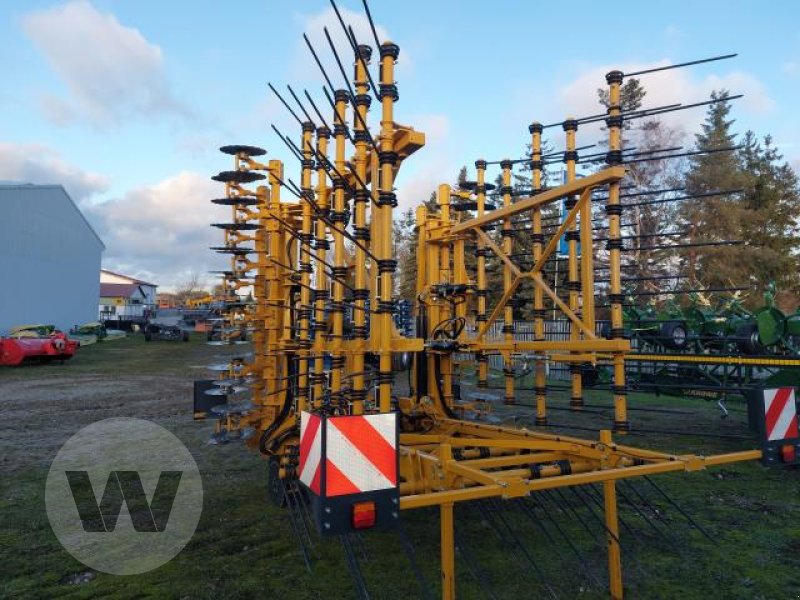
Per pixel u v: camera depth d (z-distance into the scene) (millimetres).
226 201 6840
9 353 19250
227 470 6703
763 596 3541
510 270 5348
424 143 4484
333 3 3463
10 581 3893
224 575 3932
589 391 13812
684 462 3445
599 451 3936
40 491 5910
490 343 4953
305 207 5500
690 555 4160
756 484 6000
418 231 6055
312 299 5617
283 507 5246
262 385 6410
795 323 7672
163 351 26344
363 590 3191
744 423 9539
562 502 5133
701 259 27516
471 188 6668
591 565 3982
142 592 3699
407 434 5062
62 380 16000
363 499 2434
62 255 31750
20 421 9953
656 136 27625
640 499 4949
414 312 6285
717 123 34219
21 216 27953
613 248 4082
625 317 10484
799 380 7301
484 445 4719
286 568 4027
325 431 2371
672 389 9680
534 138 5652
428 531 4656
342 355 4852
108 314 57281
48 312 30359
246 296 7801
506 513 4941
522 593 3578
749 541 4430
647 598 3512
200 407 6809
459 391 6379
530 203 4586
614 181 3990
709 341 9117
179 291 72312
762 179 32594
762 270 29062
